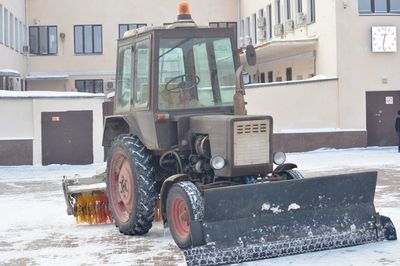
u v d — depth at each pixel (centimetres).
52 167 2534
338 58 2730
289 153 2728
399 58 2755
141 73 1095
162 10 4272
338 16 2722
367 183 954
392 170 1995
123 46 1172
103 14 4272
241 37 4269
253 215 897
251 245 885
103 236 1120
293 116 2758
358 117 2756
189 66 1065
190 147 1023
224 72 1083
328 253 912
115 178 1159
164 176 1082
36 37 4272
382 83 2750
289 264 863
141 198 1048
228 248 877
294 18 3216
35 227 1242
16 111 2597
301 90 2755
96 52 4281
